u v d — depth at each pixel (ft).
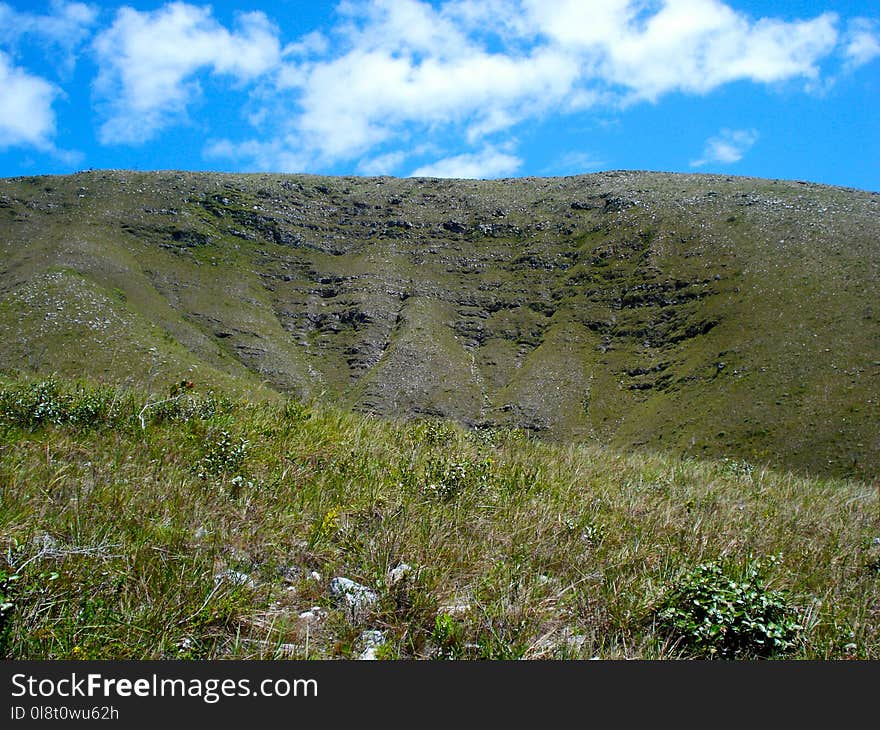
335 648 13.32
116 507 17.20
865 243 340.59
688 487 29.66
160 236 433.48
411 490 21.91
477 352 383.24
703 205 444.55
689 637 14.66
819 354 274.16
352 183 591.37
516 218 515.50
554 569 17.74
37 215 420.77
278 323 399.44
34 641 12.06
